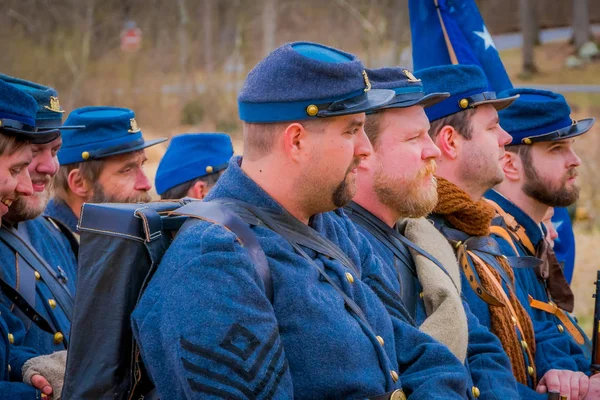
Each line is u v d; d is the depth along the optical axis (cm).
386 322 289
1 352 327
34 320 365
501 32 4259
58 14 2702
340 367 263
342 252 289
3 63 2566
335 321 265
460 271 376
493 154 396
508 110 459
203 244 254
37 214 382
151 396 268
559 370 392
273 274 263
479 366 341
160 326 251
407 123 337
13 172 333
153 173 1385
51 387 325
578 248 1207
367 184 338
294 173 275
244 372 243
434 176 379
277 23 3097
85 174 474
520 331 388
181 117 2678
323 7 3011
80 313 267
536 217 462
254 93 275
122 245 264
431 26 523
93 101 2661
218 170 542
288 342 261
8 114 326
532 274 446
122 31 3009
